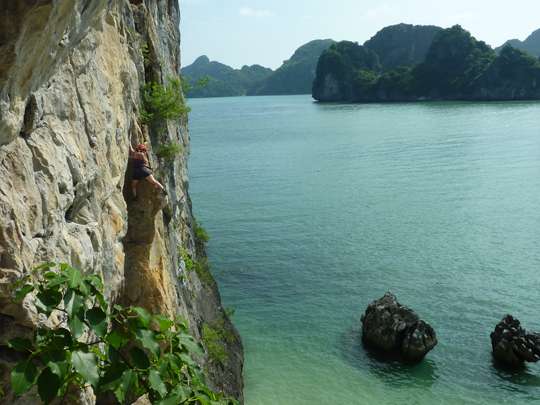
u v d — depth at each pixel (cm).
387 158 7000
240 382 1880
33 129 708
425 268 3098
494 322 2442
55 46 620
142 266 1184
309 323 2481
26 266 646
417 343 2116
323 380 2031
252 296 2789
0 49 520
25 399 664
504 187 5091
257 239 3709
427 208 4431
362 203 4666
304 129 11381
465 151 7288
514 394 1936
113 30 1111
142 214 1220
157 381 565
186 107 1666
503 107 15638
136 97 1334
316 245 3553
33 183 681
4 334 646
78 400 736
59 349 530
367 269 3112
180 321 652
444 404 1888
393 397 1930
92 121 922
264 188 5416
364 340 2292
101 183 954
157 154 1476
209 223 4141
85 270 829
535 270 3011
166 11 2003
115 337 568
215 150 8456
